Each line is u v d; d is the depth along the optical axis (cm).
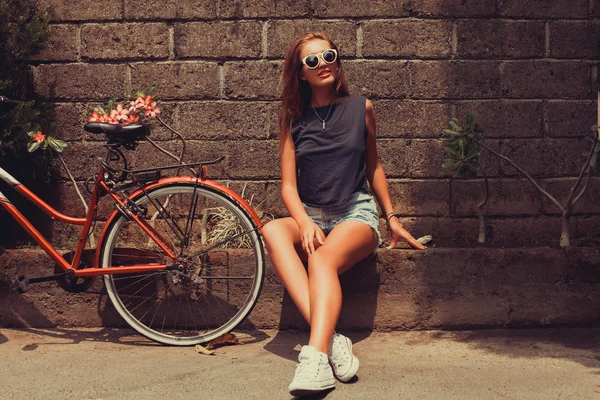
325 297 283
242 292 369
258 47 410
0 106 386
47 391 277
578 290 366
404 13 408
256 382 287
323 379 265
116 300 345
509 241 414
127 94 414
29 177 414
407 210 413
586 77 413
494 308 365
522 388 277
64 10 412
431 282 365
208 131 413
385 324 366
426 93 410
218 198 344
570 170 415
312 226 312
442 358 319
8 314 372
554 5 411
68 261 348
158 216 408
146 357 324
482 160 412
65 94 414
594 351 326
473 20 409
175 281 337
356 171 335
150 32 411
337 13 408
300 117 343
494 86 410
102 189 345
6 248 403
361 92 409
